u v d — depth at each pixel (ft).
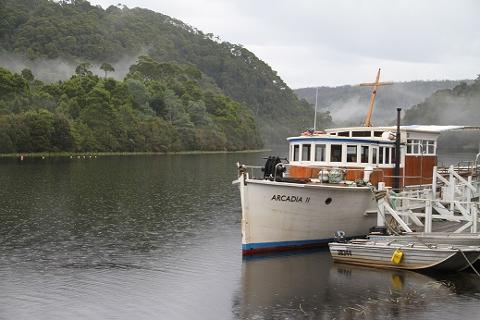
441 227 103.04
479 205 101.19
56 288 76.69
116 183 209.36
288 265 87.25
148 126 508.12
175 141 543.39
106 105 481.05
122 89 545.44
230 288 76.13
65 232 115.55
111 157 413.80
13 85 459.73
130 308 68.39
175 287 77.00
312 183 94.79
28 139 389.19
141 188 195.52
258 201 90.63
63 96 513.86
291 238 94.63
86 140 441.68
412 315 64.90
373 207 101.09
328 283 77.51
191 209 149.69
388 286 75.77
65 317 65.31
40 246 102.78
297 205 92.58
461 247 81.25
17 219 128.67
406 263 83.10
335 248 88.22
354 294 72.64
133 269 86.99
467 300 70.18
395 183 102.99
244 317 64.75
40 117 403.95
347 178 102.06
